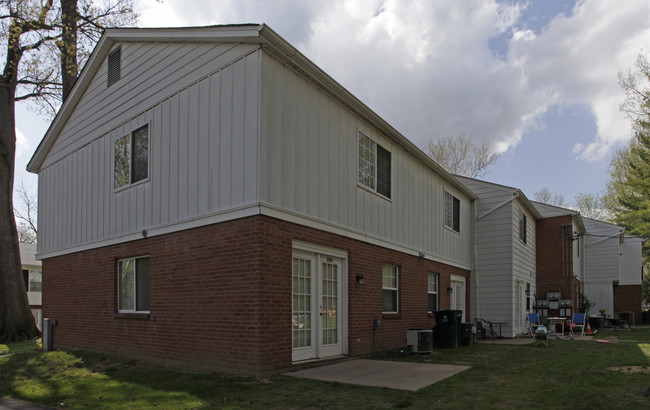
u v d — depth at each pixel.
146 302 10.55
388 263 12.70
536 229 23.97
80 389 8.01
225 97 9.09
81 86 13.19
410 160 14.40
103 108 12.46
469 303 18.67
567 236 23.16
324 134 10.20
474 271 18.95
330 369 8.93
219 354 8.55
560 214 23.50
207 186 9.20
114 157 11.90
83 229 12.79
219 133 9.10
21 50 17.92
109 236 11.70
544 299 23.19
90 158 12.81
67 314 13.08
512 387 7.32
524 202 20.34
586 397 6.56
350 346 10.49
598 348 13.05
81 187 13.09
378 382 7.70
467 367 9.27
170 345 9.53
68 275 13.26
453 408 6.08
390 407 6.21
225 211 8.73
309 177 9.59
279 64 8.97
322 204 9.95
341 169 10.73
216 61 9.36
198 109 9.62
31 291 28.66
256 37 8.40
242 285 8.31
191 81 9.85
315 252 9.66
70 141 13.81
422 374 8.45
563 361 10.21
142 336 10.27
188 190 9.61
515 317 18.64
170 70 10.42
